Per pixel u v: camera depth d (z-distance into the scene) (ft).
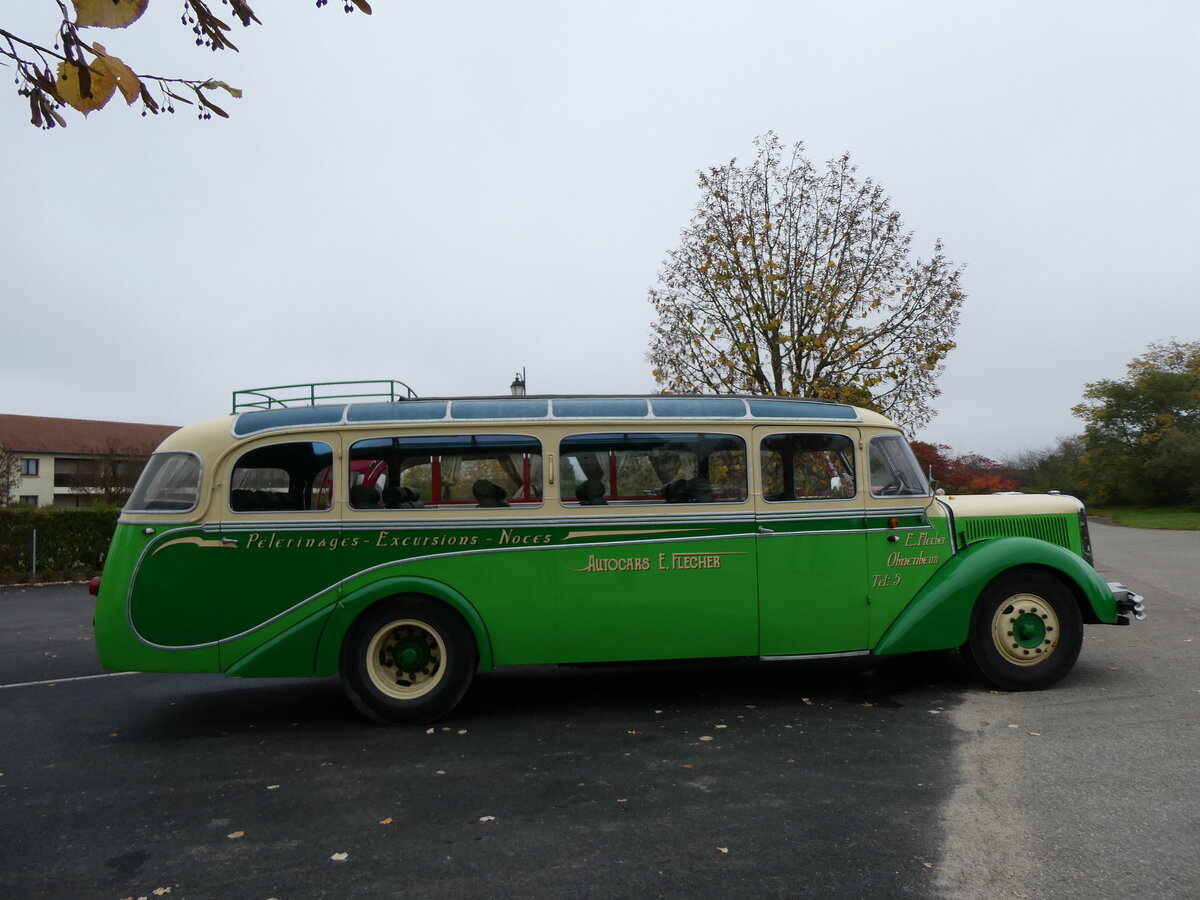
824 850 12.66
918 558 22.18
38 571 61.11
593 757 17.48
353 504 20.66
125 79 7.68
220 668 20.13
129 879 12.37
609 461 21.30
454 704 20.52
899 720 19.58
